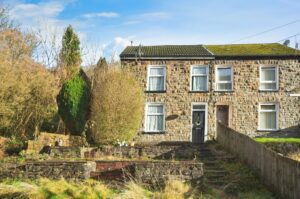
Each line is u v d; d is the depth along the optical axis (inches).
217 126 1096.2
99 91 1010.7
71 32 1395.2
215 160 864.9
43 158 826.8
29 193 594.9
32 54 1254.9
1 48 1043.9
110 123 983.0
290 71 1146.0
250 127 1138.0
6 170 713.0
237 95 1152.8
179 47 1261.1
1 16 1317.7
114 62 1248.2
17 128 1048.2
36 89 1063.6
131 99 1010.1
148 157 917.2
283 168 616.4
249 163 782.5
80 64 1393.9
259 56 1152.2
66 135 1000.2
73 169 703.1
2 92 947.3
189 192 637.9
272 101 1141.7
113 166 736.3
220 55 1163.9
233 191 676.7
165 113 1163.3
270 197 637.3
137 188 621.6
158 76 1183.6
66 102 1003.3
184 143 1117.1
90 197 602.2
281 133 1128.2
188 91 1166.3
